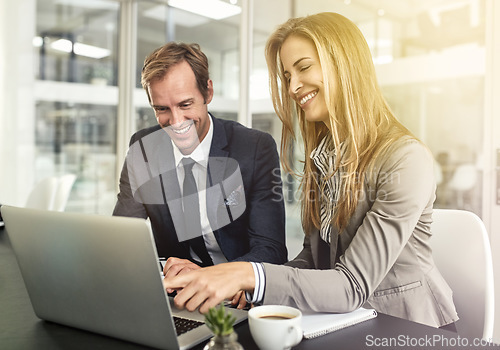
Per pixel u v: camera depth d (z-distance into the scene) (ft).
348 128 3.87
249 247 5.22
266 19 10.84
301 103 4.27
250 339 2.52
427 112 7.79
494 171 7.10
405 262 3.66
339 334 2.64
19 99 13.35
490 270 3.73
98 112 15.34
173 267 3.81
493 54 7.04
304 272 3.04
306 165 4.56
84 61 14.84
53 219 2.47
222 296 2.77
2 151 13.10
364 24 8.49
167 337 2.33
